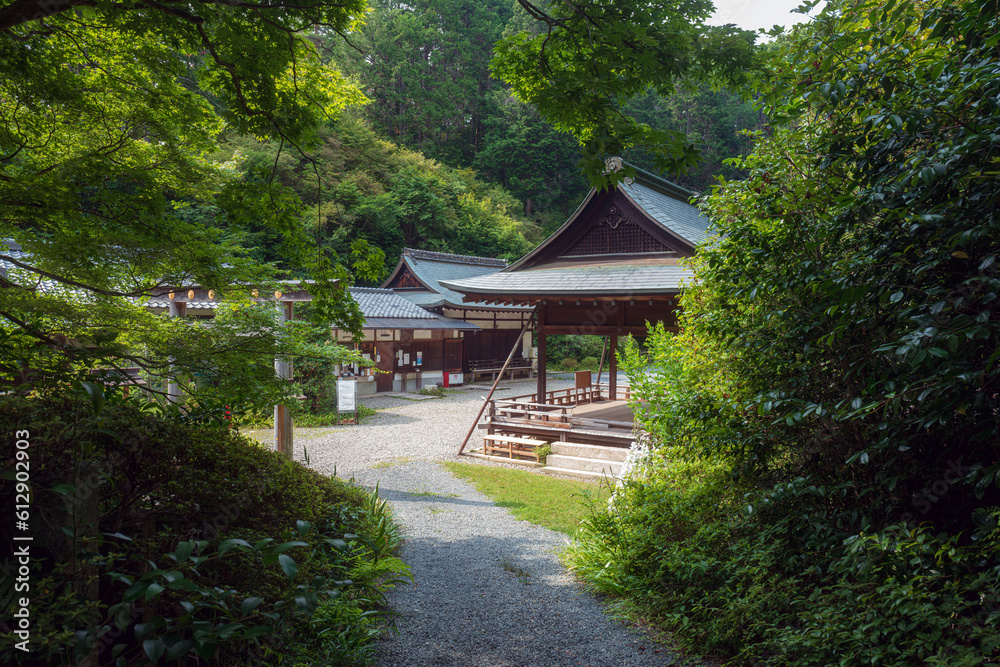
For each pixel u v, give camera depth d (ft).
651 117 150.61
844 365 12.26
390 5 165.78
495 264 115.65
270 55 11.72
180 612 8.96
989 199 8.59
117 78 11.89
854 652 9.78
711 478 17.80
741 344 15.10
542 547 22.15
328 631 12.35
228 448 11.24
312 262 14.64
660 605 15.37
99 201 12.59
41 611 7.07
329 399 54.29
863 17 12.88
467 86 166.81
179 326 14.61
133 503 9.50
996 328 7.94
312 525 13.19
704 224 50.85
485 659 12.99
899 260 9.93
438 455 41.06
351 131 133.59
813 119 14.44
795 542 13.47
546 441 40.04
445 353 85.56
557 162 163.53
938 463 10.78
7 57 10.34
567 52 11.96
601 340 123.13
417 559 20.38
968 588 9.06
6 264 21.81
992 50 9.53
